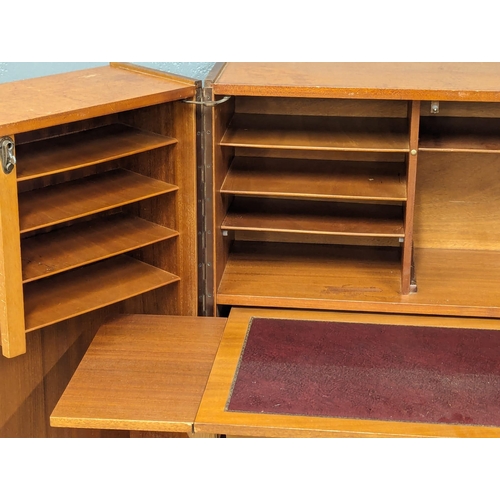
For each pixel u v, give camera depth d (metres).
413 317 3.13
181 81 3.03
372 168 3.36
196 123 3.03
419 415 2.56
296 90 2.92
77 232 3.15
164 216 3.21
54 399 3.42
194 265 3.20
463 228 3.60
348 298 3.19
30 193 2.97
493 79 3.03
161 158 3.13
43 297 3.02
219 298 3.23
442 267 3.45
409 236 3.13
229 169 3.33
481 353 2.89
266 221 3.27
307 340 2.97
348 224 3.24
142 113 3.14
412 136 2.98
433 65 3.31
